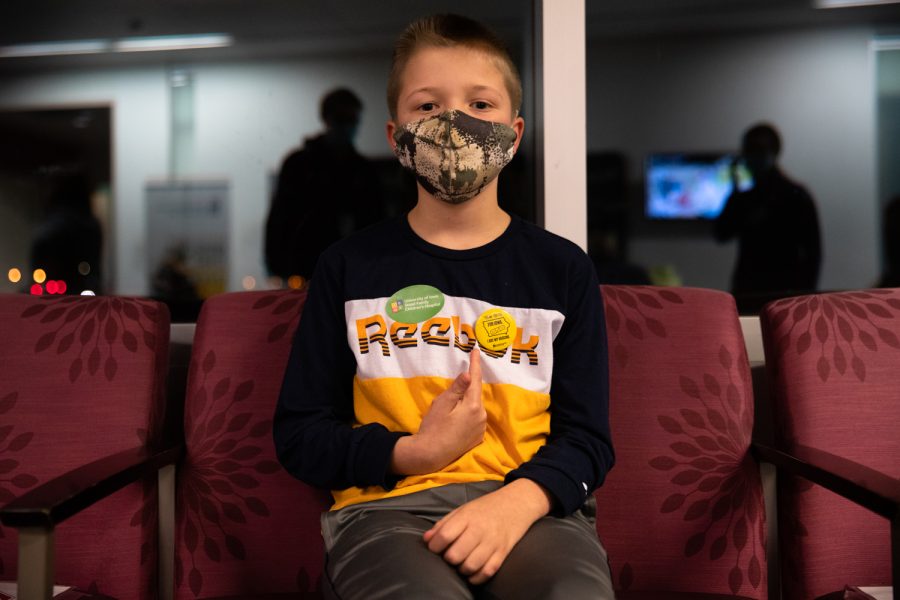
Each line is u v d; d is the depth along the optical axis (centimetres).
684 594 105
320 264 104
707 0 599
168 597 118
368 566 75
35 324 118
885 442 111
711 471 114
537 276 100
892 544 77
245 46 372
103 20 357
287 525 112
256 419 116
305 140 202
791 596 108
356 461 88
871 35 590
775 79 610
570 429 94
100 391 114
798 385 112
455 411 87
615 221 526
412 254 102
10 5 348
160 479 117
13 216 319
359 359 96
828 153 613
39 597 72
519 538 79
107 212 436
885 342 116
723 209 327
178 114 447
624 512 113
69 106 481
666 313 122
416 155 96
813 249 319
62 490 80
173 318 148
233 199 454
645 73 527
